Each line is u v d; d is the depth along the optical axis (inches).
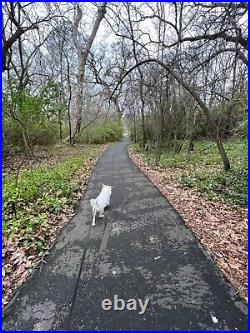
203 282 137.9
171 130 667.4
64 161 557.3
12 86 547.2
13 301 130.9
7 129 560.1
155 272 148.5
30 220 220.2
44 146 773.3
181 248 174.2
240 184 306.2
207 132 684.1
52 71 923.4
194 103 524.4
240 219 223.3
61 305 126.6
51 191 308.8
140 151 772.6
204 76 441.1
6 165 522.3
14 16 556.4
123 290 134.7
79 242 189.0
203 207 252.8
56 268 157.6
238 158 451.2
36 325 115.6
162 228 206.5
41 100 624.1
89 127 1231.5
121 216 235.1
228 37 304.0
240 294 128.0
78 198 294.2
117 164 548.1
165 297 127.9
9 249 179.6
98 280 144.0
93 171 467.2
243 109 354.0
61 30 649.0
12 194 287.4
